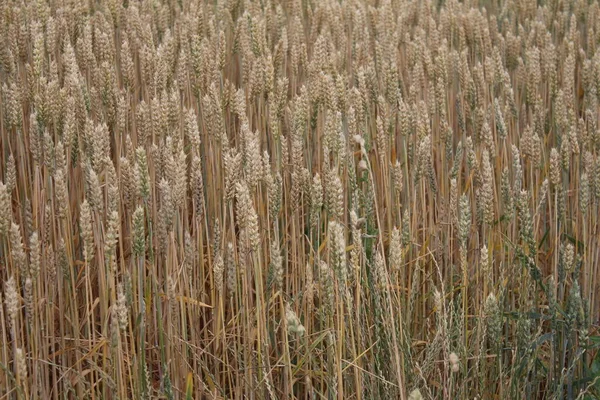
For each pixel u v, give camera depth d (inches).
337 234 128.3
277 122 185.8
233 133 231.9
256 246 135.1
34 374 137.1
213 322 160.7
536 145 193.6
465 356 146.9
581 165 209.0
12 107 174.7
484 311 150.9
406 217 162.6
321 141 214.5
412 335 172.6
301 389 164.9
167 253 147.3
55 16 277.3
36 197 163.9
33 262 132.0
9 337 159.2
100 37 218.4
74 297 147.3
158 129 176.1
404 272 178.7
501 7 375.9
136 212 132.3
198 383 154.2
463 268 154.1
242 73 242.1
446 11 313.4
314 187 147.8
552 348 162.2
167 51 215.8
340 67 249.6
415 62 248.4
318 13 292.4
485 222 164.9
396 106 216.5
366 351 144.9
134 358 139.3
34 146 162.2
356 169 201.3
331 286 134.1
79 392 145.3
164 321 158.2
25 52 224.4
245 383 148.1
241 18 255.9
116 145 187.0
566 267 161.5
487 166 163.2
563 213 177.2
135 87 221.3
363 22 286.5
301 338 156.8
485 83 245.4
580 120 203.8
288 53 275.3
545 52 275.1
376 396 144.0
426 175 183.3
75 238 177.3
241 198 139.3
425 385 141.7
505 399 152.3
